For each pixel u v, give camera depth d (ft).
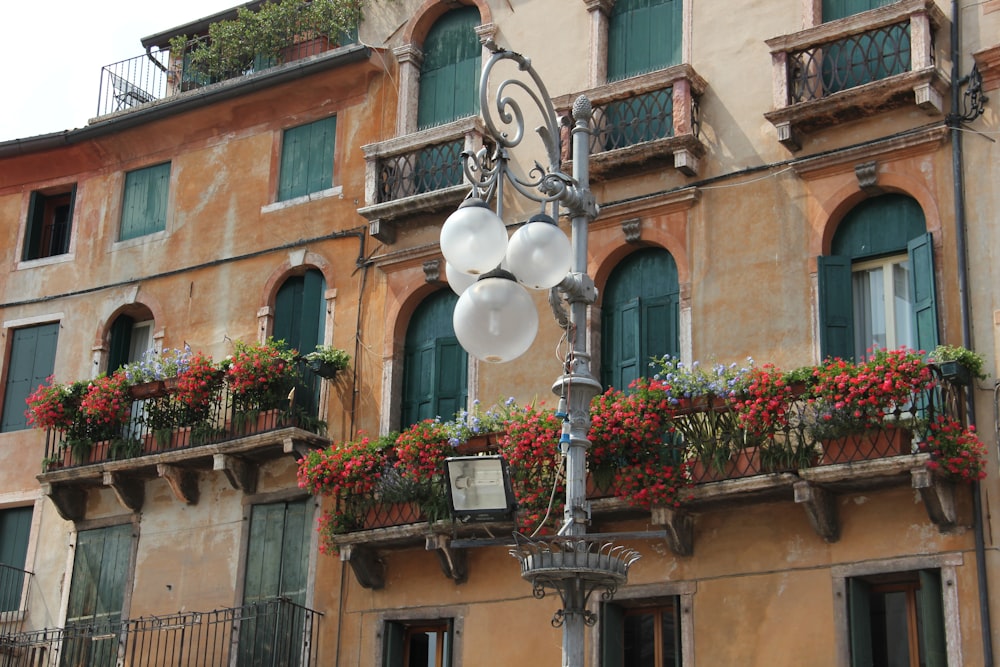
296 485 63.31
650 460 52.24
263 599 62.59
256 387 63.16
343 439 63.21
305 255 67.56
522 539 40.32
